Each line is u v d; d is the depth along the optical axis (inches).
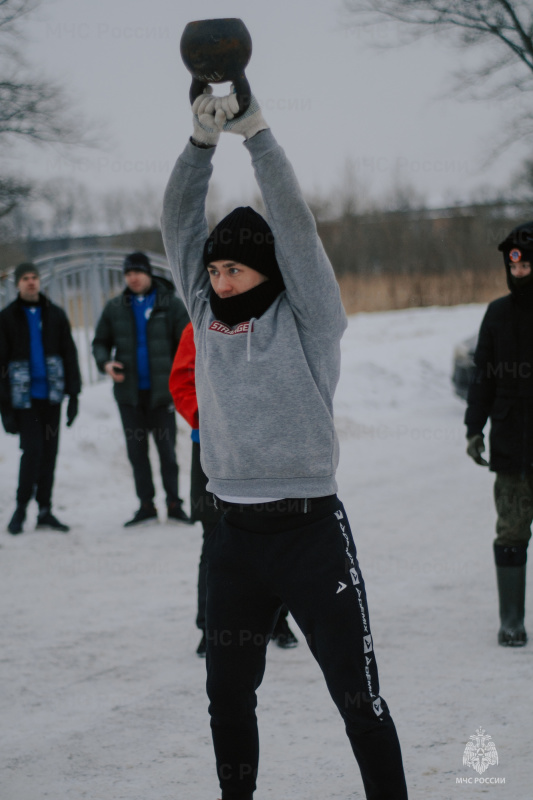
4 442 331.9
